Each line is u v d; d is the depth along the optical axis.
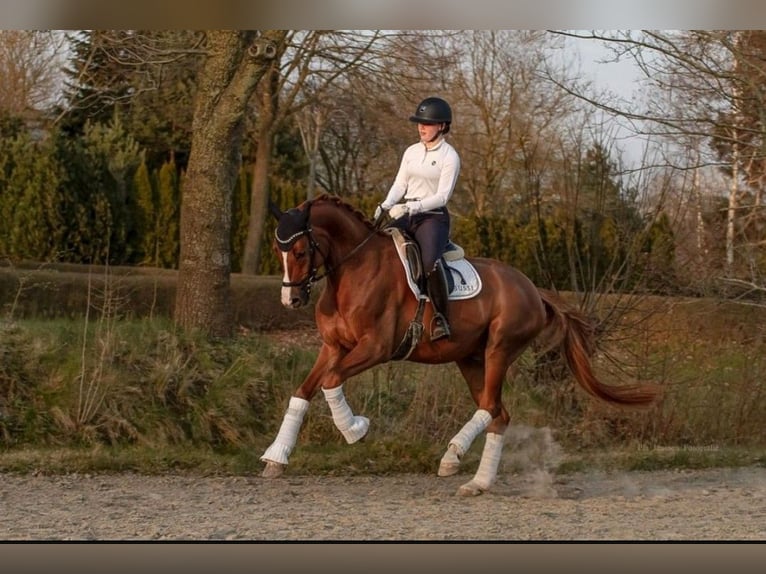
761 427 12.20
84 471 9.84
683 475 10.53
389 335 8.54
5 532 7.18
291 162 28.58
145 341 12.23
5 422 10.76
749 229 13.83
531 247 13.15
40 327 12.48
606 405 12.04
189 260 13.53
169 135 25.67
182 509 8.16
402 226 8.75
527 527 7.59
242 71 13.27
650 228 12.26
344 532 7.30
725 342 12.78
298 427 8.45
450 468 8.75
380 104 22.69
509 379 12.42
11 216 19.09
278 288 17.36
